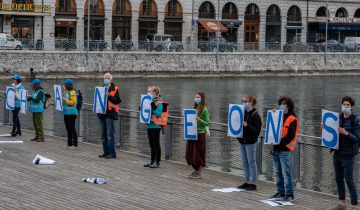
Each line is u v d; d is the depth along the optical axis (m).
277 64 99.00
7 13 90.50
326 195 19.34
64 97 26.80
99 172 21.81
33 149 26.02
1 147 26.33
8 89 29.41
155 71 89.38
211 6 111.75
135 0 103.88
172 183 20.42
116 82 81.75
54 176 20.95
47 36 95.62
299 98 70.25
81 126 28.75
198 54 92.44
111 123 24.23
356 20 119.81
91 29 100.38
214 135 23.58
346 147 17.05
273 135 18.27
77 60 83.38
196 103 21.33
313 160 20.66
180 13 108.19
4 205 17.23
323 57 102.94
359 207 17.75
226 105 62.16
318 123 51.88
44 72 80.88
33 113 27.91
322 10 121.75
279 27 118.25
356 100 69.31
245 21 115.00
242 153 19.86
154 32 106.44
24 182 19.98
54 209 16.98
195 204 17.81
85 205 17.45
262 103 64.69
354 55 105.56
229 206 17.70
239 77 95.31
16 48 81.69
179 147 24.62
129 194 18.80
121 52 86.75
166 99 65.44
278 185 18.67
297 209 17.61
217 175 21.89
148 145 25.94
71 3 97.81
